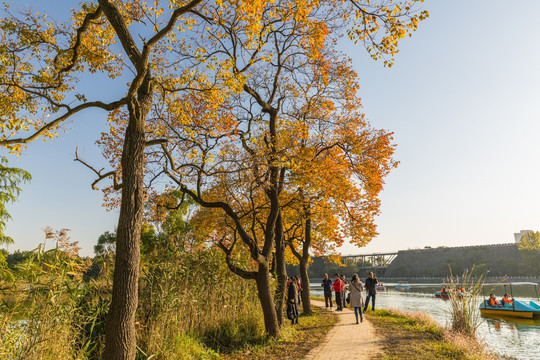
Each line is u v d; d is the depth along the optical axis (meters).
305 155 13.31
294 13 8.77
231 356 8.86
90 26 9.09
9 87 8.45
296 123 12.58
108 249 8.41
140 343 8.13
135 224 5.91
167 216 11.80
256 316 11.94
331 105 14.62
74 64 8.65
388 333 11.98
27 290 6.30
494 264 121.31
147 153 10.39
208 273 11.60
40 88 8.44
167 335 8.38
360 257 172.88
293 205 16.30
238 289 12.72
